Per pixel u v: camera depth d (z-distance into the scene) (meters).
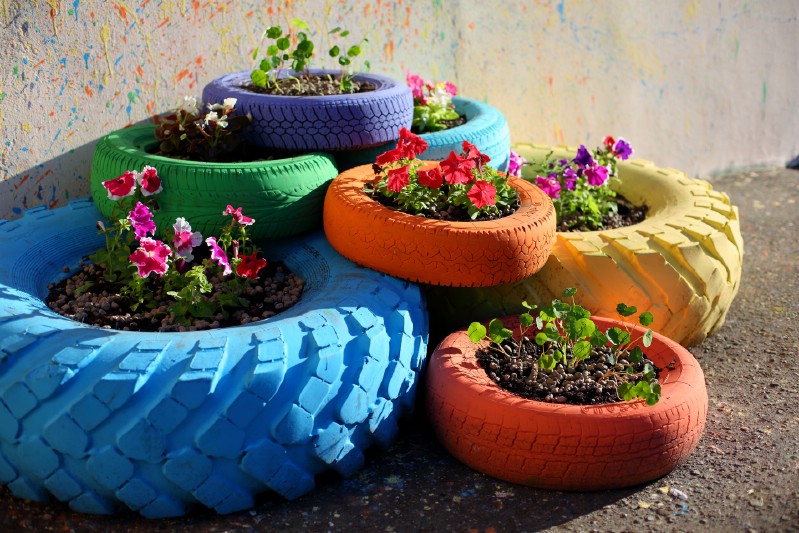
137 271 3.14
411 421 3.16
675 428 2.87
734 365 3.45
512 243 3.11
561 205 3.75
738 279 3.54
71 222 3.40
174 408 2.69
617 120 4.82
